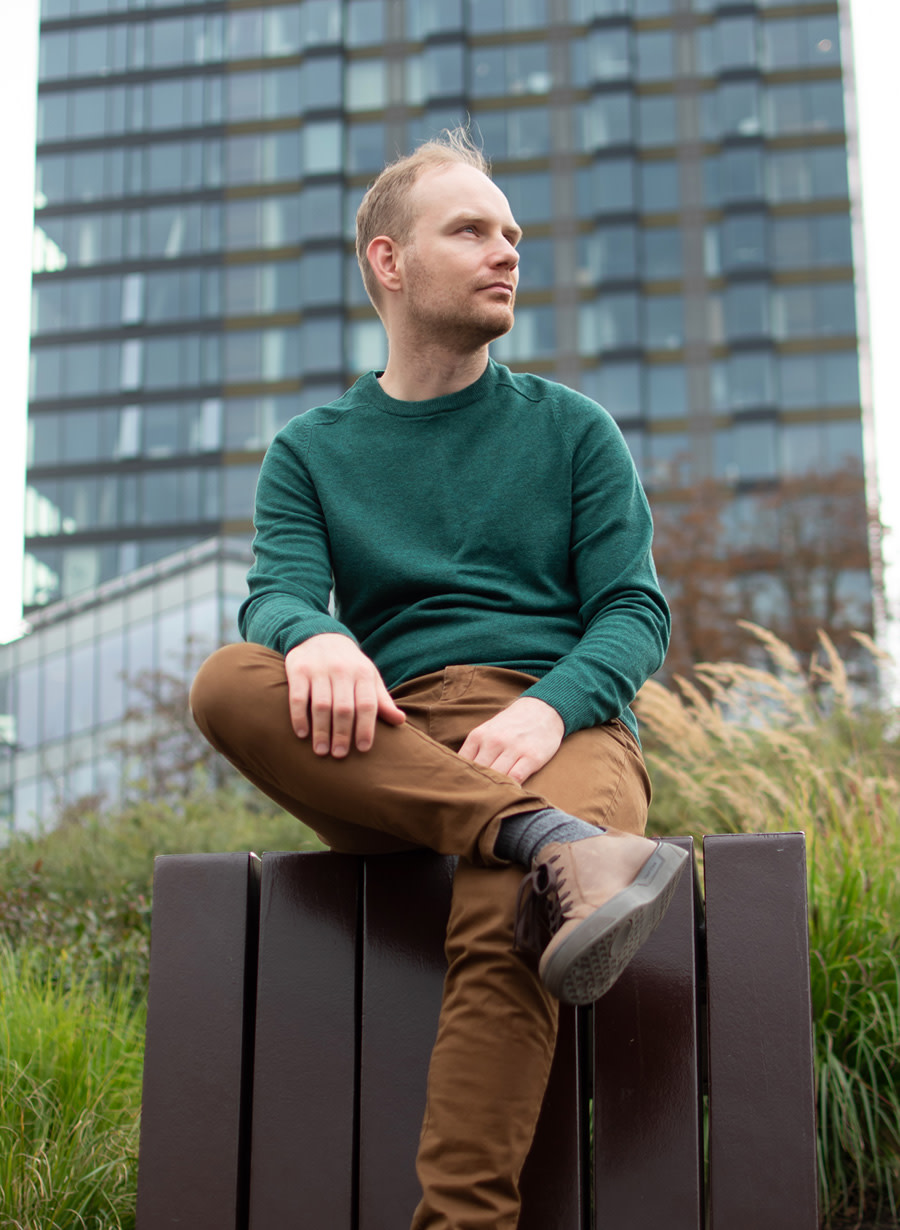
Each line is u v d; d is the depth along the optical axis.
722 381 42.44
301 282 44.44
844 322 42.78
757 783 4.20
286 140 45.72
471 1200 1.36
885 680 5.64
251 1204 1.62
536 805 1.48
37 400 44.47
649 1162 1.55
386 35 46.28
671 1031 1.59
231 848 5.96
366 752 1.55
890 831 3.50
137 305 44.94
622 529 1.88
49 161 46.66
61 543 43.19
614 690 1.69
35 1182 2.21
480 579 1.86
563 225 43.84
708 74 45.03
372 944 1.68
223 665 1.62
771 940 1.59
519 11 45.94
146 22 47.50
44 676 32.16
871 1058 2.66
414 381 2.00
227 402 43.69
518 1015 1.41
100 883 5.15
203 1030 1.67
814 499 29.45
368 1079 1.64
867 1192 2.65
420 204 1.98
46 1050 2.73
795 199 43.94
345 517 1.91
